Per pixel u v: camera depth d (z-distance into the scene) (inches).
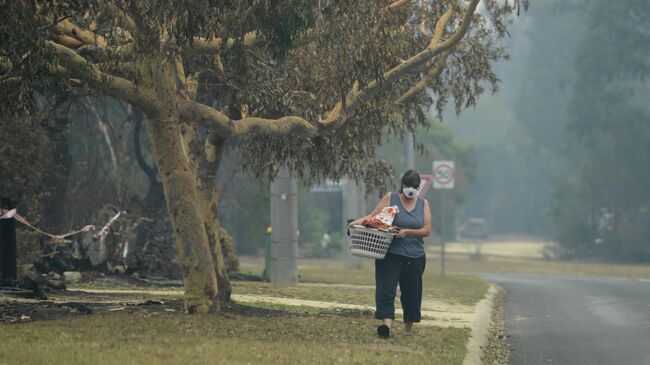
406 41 1457.9
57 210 2128.4
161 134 1138.0
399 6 1359.5
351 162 1466.5
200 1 1082.7
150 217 2237.9
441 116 1723.7
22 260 1862.7
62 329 983.6
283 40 1161.4
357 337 1079.0
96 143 2440.9
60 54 1032.8
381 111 1435.8
